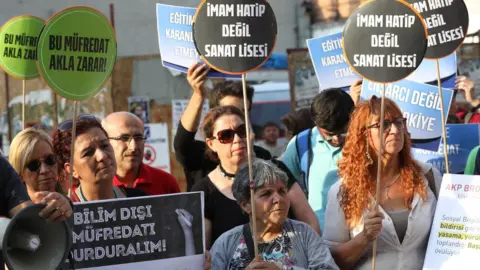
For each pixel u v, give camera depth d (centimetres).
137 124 674
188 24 718
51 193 390
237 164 604
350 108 700
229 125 607
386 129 558
